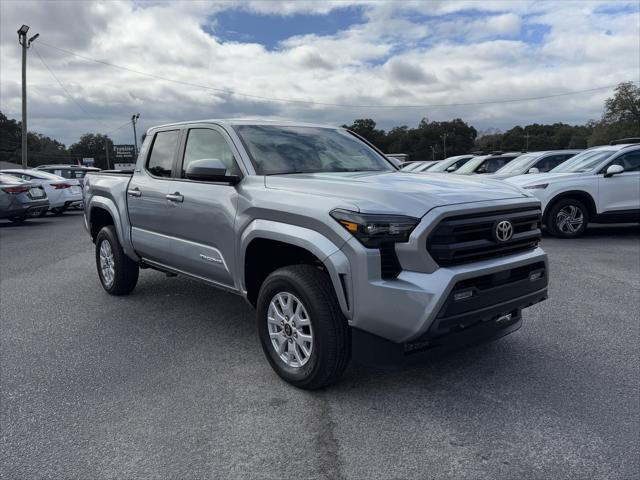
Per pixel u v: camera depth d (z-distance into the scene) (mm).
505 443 2840
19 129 97875
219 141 4414
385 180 3635
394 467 2654
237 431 3033
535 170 11414
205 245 4352
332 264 3133
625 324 4711
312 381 3402
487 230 3268
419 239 2990
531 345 4250
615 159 9617
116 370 3959
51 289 6609
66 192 17469
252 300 4031
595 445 2793
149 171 5258
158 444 2912
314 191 3477
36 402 3445
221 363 4059
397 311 2988
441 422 3084
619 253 8180
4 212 13883
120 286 5969
